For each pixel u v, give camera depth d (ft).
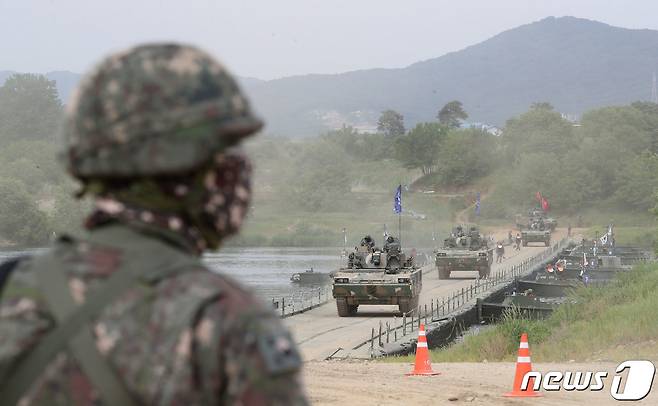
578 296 306.55
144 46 19.66
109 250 19.36
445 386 136.87
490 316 344.08
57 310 18.76
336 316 319.06
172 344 18.17
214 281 18.88
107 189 19.86
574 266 547.08
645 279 322.55
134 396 18.20
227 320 18.33
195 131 19.15
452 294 396.57
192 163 19.25
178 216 19.94
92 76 19.53
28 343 18.63
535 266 577.02
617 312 230.89
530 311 328.08
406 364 175.52
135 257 19.20
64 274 19.10
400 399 123.95
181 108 19.11
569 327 236.22
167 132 19.07
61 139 19.90
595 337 197.36
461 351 220.43
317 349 222.89
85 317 18.57
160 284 18.76
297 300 426.51
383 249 319.06
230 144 19.83
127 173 19.29
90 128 19.25
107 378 18.22
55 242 20.04
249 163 20.63
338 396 125.80
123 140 19.10
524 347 129.80
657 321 199.41
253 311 18.51
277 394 17.98
